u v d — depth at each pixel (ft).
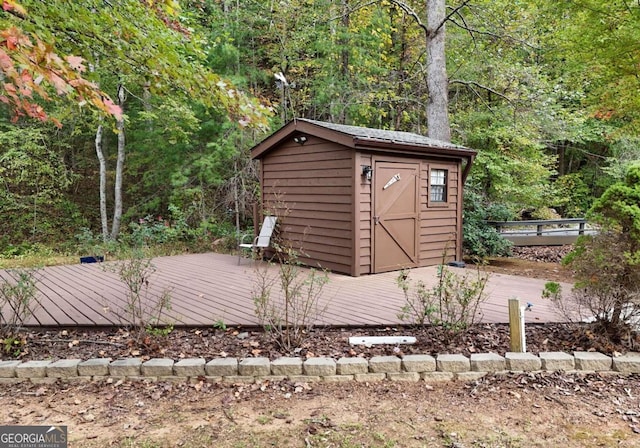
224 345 11.89
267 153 25.57
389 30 42.75
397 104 45.50
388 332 12.60
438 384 10.21
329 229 22.00
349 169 20.68
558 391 9.74
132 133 38.58
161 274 21.49
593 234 12.10
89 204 44.04
